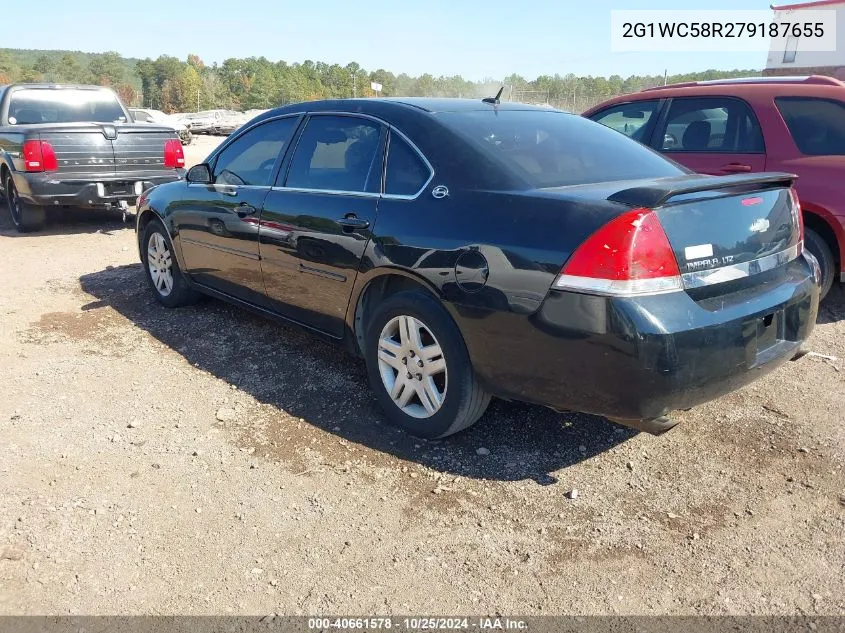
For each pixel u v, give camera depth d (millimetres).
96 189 8812
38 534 2896
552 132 3916
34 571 2688
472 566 2711
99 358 4793
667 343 2725
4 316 5699
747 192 3152
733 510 3041
